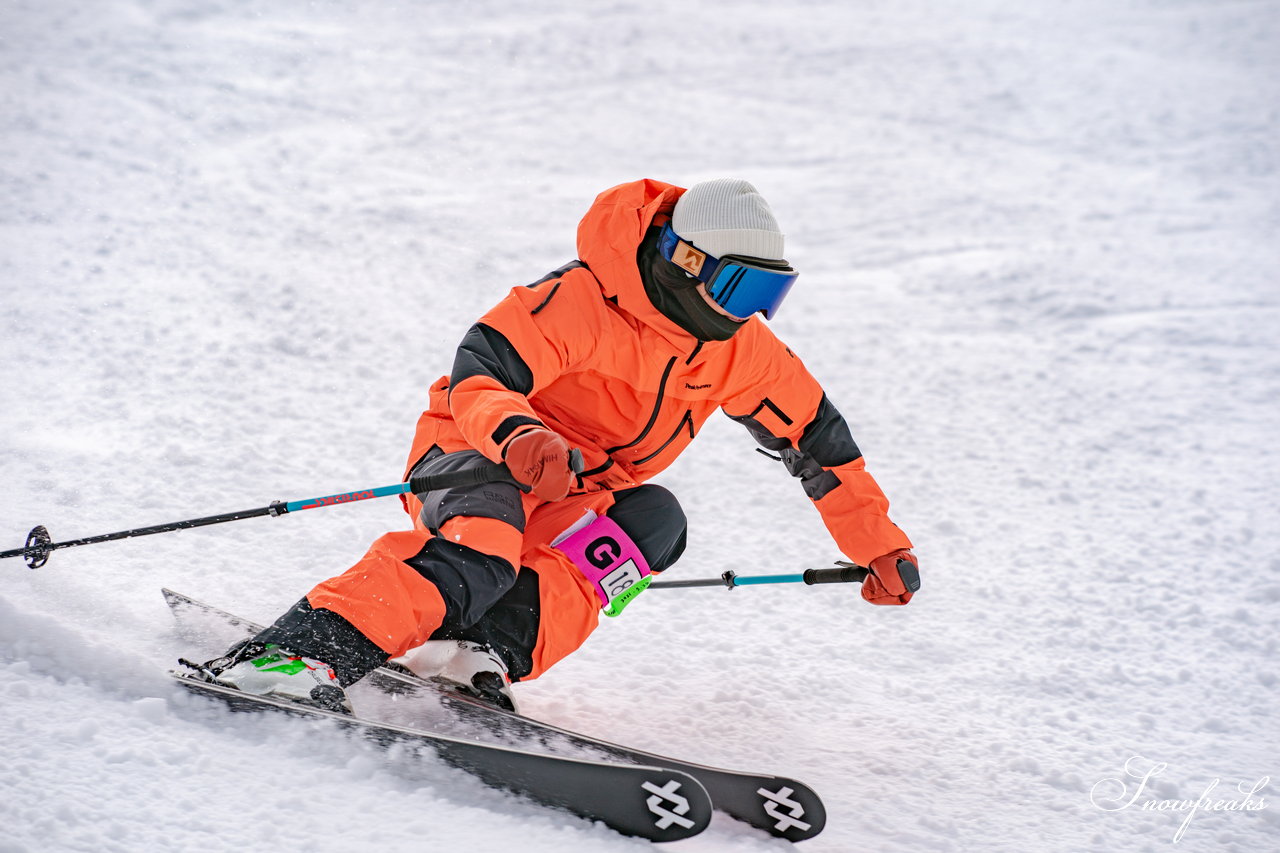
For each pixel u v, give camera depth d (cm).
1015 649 819
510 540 555
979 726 691
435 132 2858
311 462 1027
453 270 1819
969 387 1532
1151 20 4912
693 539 1004
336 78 3203
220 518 595
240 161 2297
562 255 2009
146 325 1325
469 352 562
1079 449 1312
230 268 1614
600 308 588
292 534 853
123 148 2189
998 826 572
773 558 977
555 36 4112
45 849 409
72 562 729
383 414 1183
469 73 3525
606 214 593
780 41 4406
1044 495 1166
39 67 2641
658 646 770
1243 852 566
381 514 923
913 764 631
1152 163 3073
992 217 2544
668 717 660
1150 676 782
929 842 547
